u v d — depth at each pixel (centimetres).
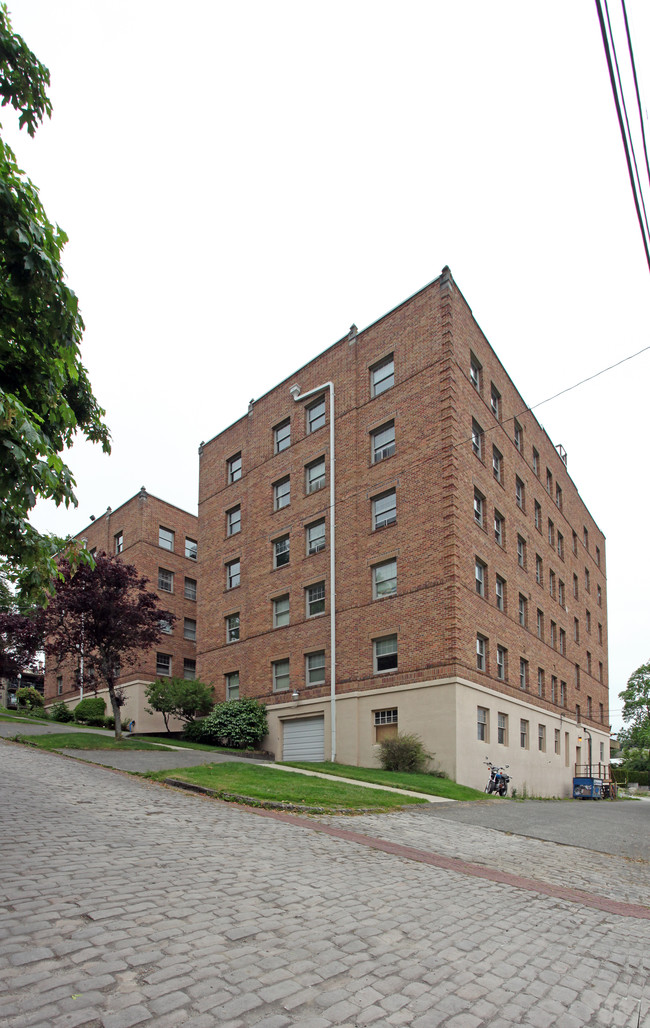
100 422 828
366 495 2514
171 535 4025
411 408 2425
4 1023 346
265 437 3073
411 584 2286
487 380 2677
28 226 593
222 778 1495
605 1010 446
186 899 581
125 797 1176
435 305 2419
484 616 2388
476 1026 399
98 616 2255
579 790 3019
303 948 492
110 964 430
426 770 2100
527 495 3075
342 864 800
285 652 2711
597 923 667
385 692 2273
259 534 2997
